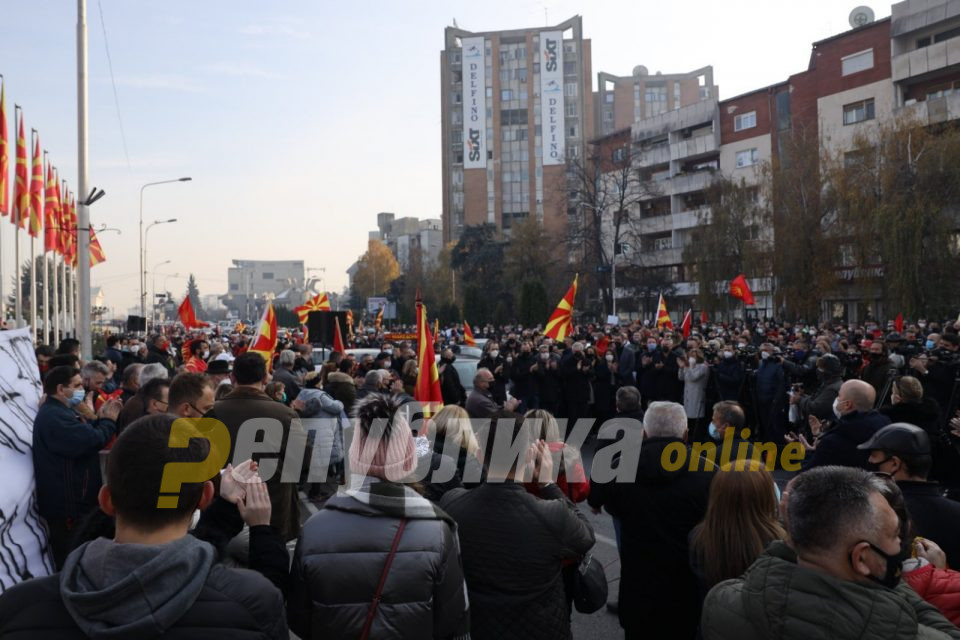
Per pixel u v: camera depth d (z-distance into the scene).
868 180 31.14
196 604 1.72
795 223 33.66
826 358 8.61
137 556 1.71
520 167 96.25
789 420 11.12
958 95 38.22
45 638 1.64
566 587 3.59
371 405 2.75
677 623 3.62
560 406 13.68
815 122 47.56
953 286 28.73
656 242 62.59
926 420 5.25
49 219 26.72
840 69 46.41
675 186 58.97
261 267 197.75
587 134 96.38
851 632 1.87
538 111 96.12
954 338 9.59
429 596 2.49
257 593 1.80
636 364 15.04
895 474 3.44
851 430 4.72
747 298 24.42
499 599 2.98
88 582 1.70
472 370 14.66
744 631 2.04
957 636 2.04
